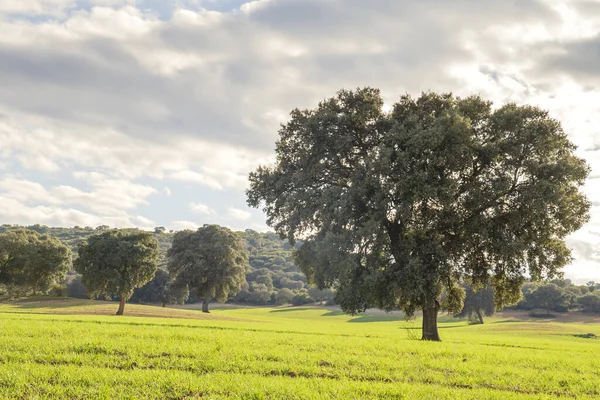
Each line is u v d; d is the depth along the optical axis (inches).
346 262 1211.9
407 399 497.7
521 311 5762.8
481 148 1242.6
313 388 518.0
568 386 615.2
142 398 458.0
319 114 1391.5
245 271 4028.1
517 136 1243.2
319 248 1282.0
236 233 4020.7
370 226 1199.6
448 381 609.0
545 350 1143.0
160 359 626.5
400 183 1170.6
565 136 1230.3
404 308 1387.8
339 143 1363.2
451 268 1248.2
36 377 507.5
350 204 1258.0
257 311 5324.8
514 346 1285.7
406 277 1208.8
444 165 1213.7
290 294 6594.5
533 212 1178.6
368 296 1261.1
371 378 606.2
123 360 614.9
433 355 805.2
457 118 1200.2
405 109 1380.4
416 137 1184.8
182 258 3772.1
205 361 623.8
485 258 1355.8
